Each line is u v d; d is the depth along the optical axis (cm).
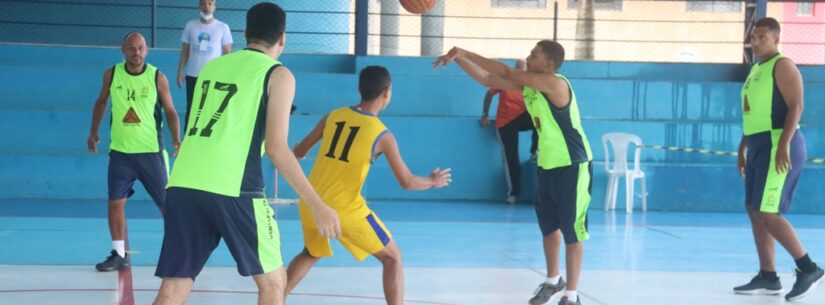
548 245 536
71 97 1220
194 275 339
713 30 2350
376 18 1880
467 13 2216
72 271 611
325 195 432
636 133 1248
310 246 444
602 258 732
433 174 445
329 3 1538
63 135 1173
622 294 574
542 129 509
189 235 333
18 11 1442
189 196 329
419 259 703
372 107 448
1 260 652
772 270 595
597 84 1288
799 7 2230
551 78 496
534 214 1072
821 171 1173
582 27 1652
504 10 2231
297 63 1329
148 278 591
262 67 333
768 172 569
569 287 511
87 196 1148
